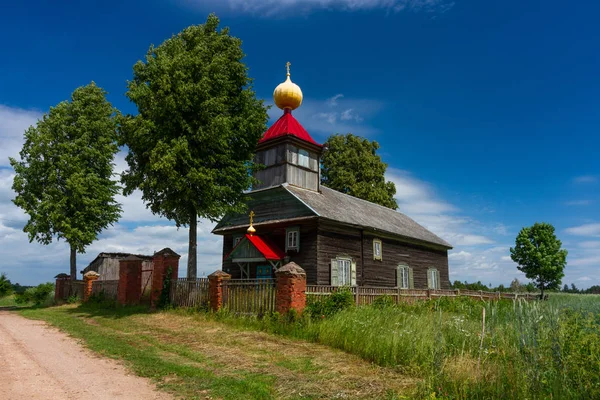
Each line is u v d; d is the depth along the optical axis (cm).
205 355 1115
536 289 5416
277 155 2783
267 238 2506
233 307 1702
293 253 2431
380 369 953
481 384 729
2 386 834
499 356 848
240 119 2191
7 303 3756
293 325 1395
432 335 1050
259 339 1311
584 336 766
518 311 920
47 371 971
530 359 752
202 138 2019
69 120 3153
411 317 1340
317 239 2350
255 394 786
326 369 957
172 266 2188
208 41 2220
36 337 1489
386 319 1306
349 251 2567
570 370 720
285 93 3131
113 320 1895
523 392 686
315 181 2919
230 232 2841
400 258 3069
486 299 3025
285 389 815
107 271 3869
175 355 1131
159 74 2072
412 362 948
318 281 2300
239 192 2308
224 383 850
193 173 1984
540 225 4331
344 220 2489
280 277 1511
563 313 964
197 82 2077
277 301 1510
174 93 2014
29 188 2992
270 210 2636
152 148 2052
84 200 2972
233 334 1403
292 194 2508
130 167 2245
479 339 978
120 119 2136
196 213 2266
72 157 3034
